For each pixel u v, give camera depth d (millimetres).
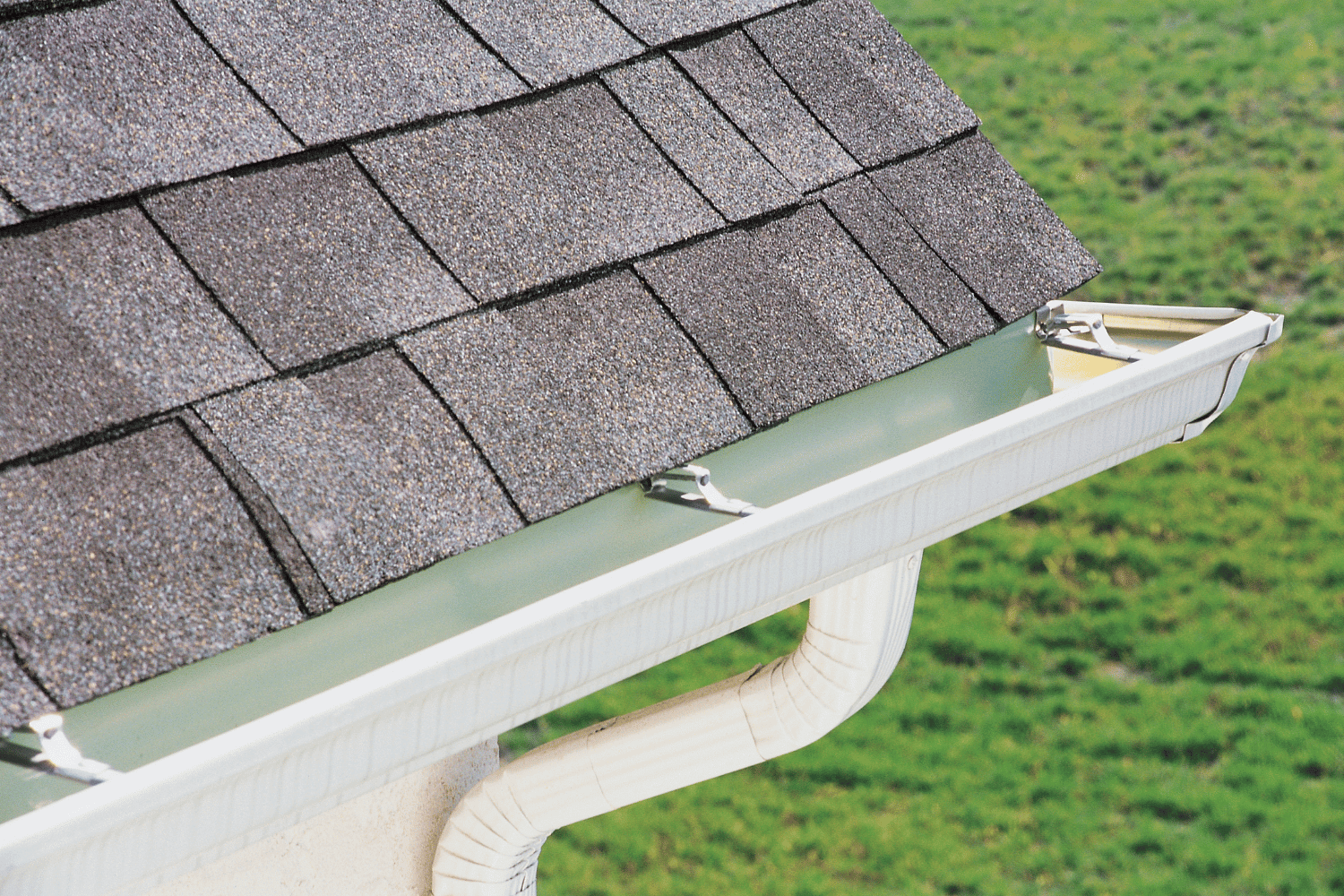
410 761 2293
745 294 2900
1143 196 14375
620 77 3064
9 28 2529
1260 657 10031
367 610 2475
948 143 3424
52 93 2477
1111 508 11211
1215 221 13867
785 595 2732
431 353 2533
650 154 2979
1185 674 10000
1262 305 12859
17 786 2119
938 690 10109
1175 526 11016
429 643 2551
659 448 2652
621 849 9305
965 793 9414
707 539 2467
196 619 2150
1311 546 10727
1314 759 9320
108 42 2586
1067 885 8766
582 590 2346
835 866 9039
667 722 3682
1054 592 10672
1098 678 10055
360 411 2426
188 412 2289
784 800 9539
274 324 2422
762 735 3635
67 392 2219
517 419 2547
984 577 10844
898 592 3432
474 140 2807
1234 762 9398
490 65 2932
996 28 17359
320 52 2773
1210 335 3131
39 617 2051
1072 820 9156
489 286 2641
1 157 2367
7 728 1965
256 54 2703
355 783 2230
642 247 2838
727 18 3314
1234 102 15375
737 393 2779
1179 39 16641
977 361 3406
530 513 2477
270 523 2262
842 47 3445
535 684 2393
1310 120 14953
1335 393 11859
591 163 2896
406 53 2861
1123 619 10398
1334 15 16594
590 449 2584
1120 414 3062
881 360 2984
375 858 3809
